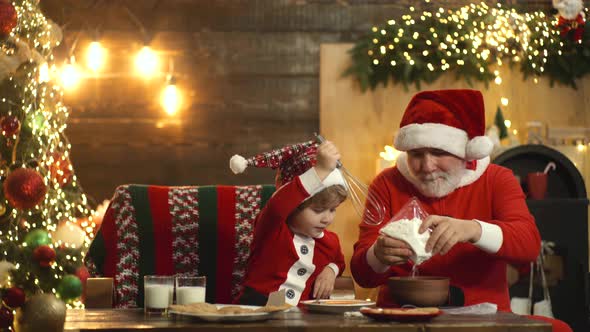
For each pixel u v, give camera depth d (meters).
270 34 4.67
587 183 4.33
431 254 1.97
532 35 4.29
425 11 4.39
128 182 4.62
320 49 4.52
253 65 4.67
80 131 4.63
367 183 4.40
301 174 2.24
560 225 3.93
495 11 4.27
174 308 1.73
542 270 3.80
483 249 2.11
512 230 2.14
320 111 4.48
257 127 4.65
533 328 1.61
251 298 2.26
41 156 3.23
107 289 2.18
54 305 2.10
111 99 4.64
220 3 4.68
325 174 2.12
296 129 4.64
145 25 4.67
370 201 2.38
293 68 4.66
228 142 4.65
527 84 4.43
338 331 1.59
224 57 4.67
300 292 2.28
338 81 4.46
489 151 2.24
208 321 1.67
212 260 2.61
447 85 4.41
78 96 4.64
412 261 1.98
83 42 4.64
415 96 2.37
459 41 4.29
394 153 4.32
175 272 2.59
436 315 1.68
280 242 2.28
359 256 2.25
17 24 3.08
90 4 4.65
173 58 4.67
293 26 4.66
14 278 2.73
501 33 4.26
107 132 4.64
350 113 4.44
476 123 2.28
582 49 4.34
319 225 2.27
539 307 3.74
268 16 4.67
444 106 2.30
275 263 2.28
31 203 2.73
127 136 4.64
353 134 4.44
